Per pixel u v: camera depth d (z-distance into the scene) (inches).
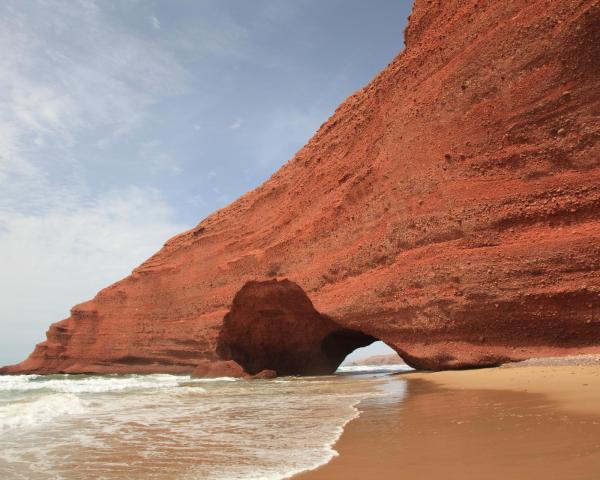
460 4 735.1
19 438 302.2
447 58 716.7
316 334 1071.6
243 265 1155.9
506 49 602.2
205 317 1203.9
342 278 828.0
